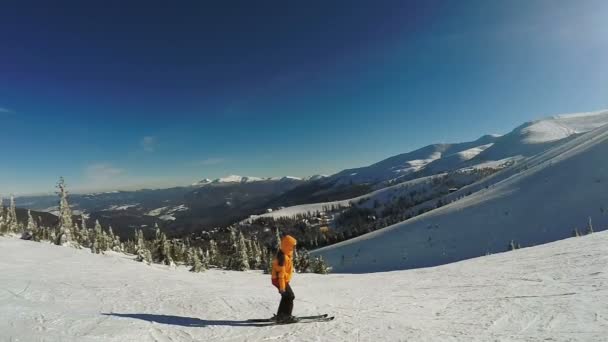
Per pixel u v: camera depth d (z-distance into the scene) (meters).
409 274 21.62
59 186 53.66
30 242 36.22
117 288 15.45
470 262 22.98
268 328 8.96
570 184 192.25
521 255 20.69
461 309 10.10
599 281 10.98
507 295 11.10
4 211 61.53
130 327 8.56
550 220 169.38
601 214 156.62
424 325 8.69
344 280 21.42
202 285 19.06
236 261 79.75
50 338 7.41
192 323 9.45
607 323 7.29
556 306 9.03
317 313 10.87
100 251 56.06
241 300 13.09
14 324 8.34
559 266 14.59
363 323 9.23
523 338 7.00
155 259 68.44
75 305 11.23
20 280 15.55
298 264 84.88
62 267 22.95
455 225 195.62
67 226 52.50
